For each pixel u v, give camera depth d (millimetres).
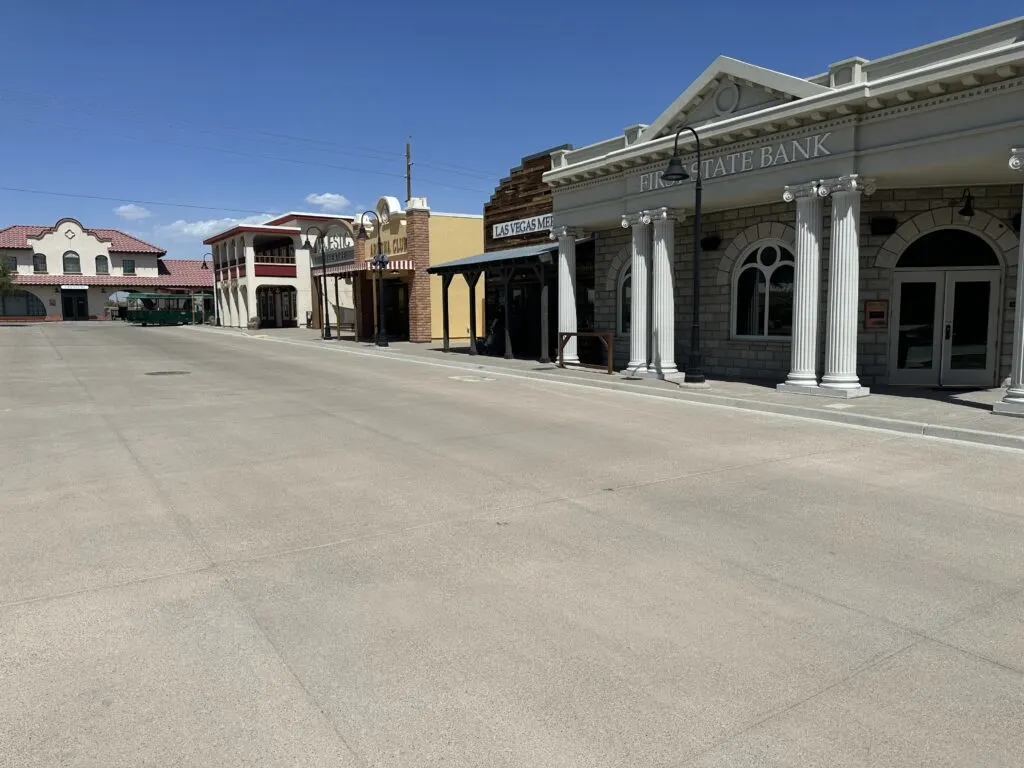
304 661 3611
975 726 3053
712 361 16750
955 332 13766
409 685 3385
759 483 7098
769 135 13328
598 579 4660
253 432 9820
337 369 19516
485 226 26656
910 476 7398
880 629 3949
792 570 4812
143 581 4625
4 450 8672
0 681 3418
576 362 18969
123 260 64562
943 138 10953
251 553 5141
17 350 26359
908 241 13688
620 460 8117
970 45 10555
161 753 2887
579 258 20766
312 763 2822
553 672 3496
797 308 13180
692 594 4418
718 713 3146
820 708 3184
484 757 2854
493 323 24078
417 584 4582
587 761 2826
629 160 15992
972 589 4492
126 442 9148
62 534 5547
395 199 31844
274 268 45750
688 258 17062
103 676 3465
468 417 11148
